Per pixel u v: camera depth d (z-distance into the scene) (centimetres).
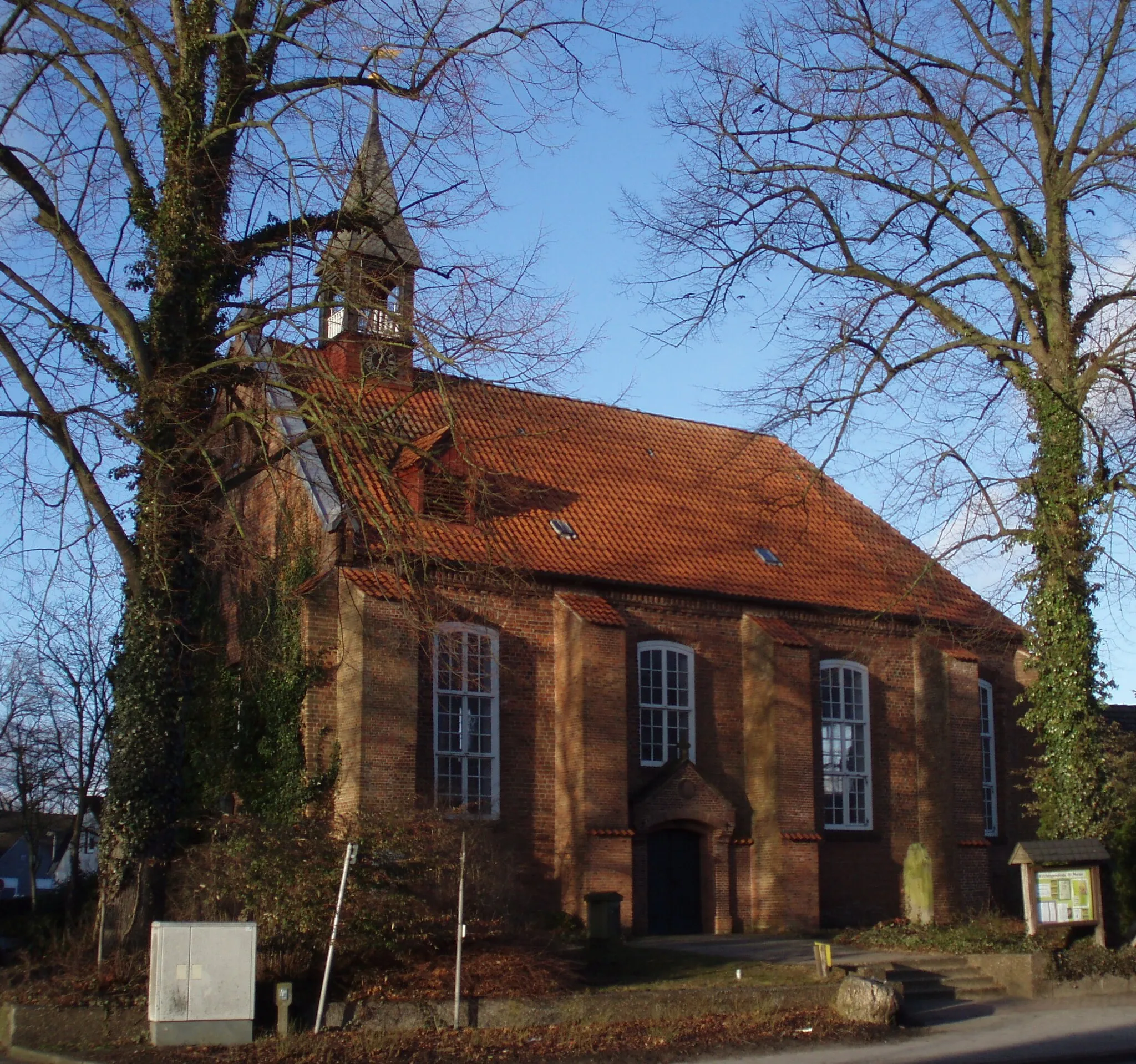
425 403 2809
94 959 1639
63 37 1655
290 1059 1361
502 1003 1527
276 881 1553
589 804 2477
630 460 3123
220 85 1767
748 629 2862
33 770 3981
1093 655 2072
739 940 2456
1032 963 1880
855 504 3447
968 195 2158
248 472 1817
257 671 2283
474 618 2527
